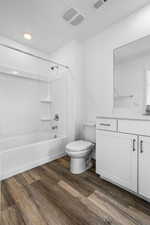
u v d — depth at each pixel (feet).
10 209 3.49
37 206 3.60
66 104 7.98
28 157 5.83
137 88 5.35
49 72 9.18
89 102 7.34
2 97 7.16
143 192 3.69
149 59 5.01
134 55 5.40
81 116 7.70
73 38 7.19
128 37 5.50
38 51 8.59
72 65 7.43
